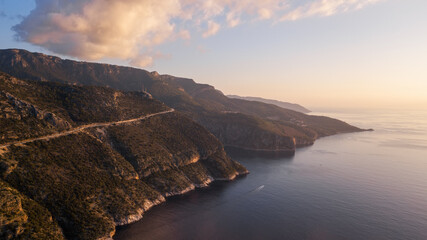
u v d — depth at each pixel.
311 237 103.81
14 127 105.50
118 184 118.81
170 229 105.88
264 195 149.62
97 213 98.94
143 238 97.88
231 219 117.56
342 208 132.25
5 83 129.00
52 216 88.75
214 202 136.38
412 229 111.62
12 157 94.44
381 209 131.62
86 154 120.94
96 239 90.12
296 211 127.94
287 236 104.12
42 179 95.19
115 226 103.12
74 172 107.44
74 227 89.38
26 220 77.81
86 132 135.25
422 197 148.75
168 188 142.12
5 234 71.62
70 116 142.12
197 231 105.69
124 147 143.12
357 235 105.94
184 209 125.75
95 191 106.38
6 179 87.81
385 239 103.44
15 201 78.69
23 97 129.25
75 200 97.00
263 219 118.50
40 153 103.88
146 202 123.44
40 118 118.38
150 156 149.12
